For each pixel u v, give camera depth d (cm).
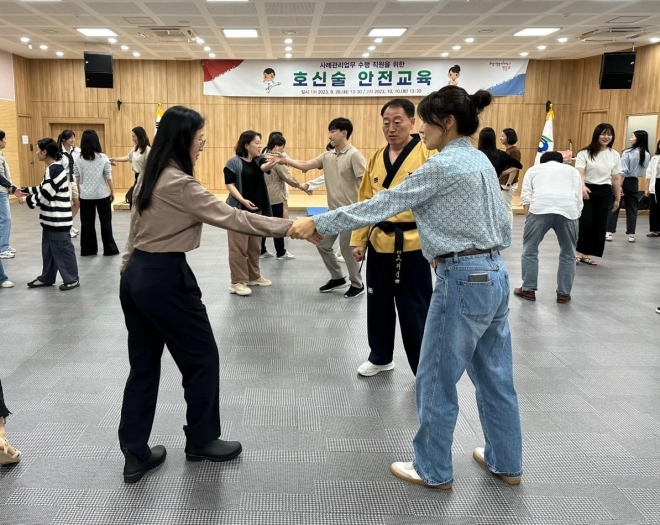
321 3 854
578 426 274
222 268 630
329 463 238
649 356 370
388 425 271
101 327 411
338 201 466
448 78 1411
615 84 1181
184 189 204
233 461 237
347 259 501
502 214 204
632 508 210
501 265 203
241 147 499
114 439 253
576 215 482
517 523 201
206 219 206
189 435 234
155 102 1443
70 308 460
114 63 1418
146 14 928
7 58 1314
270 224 209
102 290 520
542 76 1432
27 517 199
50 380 316
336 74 1413
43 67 1420
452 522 201
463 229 195
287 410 285
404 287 302
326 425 270
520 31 1068
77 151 755
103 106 1439
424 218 200
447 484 219
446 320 200
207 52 1302
